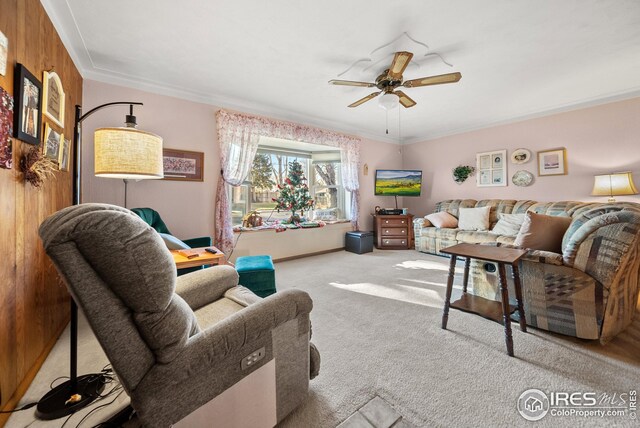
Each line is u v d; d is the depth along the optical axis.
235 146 3.54
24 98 1.35
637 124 3.26
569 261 1.72
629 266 1.68
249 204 4.29
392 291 2.73
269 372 1.03
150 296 0.73
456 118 4.39
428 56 2.45
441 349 1.67
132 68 2.66
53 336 1.77
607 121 3.47
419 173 5.28
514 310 1.79
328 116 4.25
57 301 1.86
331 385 1.35
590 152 3.61
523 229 2.19
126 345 0.73
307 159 5.04
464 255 1.81
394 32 2.10
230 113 3.45
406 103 2.90
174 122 3.12
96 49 2.32
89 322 0.69
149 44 2.25
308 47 2.30
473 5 1.80
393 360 1.56
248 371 0.96
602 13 1.89
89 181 2.66
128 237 0.70
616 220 1.64
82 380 1.38
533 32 2.11
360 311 2.25
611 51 2.39
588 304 1.66
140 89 2.92
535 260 1.83
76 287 0.68
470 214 4.32
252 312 0.97
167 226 3.08
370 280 3.11
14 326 1.28
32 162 1.40
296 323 1.13
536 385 1.33
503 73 2.80
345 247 4.98
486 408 1.20
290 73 2.78
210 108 3.38
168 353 0.77
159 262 0.75
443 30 2.07
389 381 1.38
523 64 2.62
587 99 3.55
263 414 1.02
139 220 0.76
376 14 1.89
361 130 5.12
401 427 1.10
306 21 1.96
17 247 1.32
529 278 1.88
